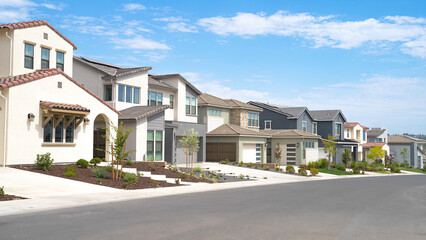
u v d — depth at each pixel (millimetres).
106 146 27266
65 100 23812
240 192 18938
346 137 66062
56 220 10250
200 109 42594
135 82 32562
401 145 79312
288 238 8508
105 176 20609
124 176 20562
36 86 21953
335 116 60156
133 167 25422
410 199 18047
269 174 33188
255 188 21547
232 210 12594
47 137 22812
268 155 49094
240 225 9930
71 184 17844
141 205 13422
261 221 10617
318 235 8945
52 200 13703
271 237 8562
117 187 18469
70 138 24359
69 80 24109
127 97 32000
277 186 23281
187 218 10828
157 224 9828
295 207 13836
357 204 15367
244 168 36219
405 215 12688
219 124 44219
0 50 23297
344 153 50969
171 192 18047
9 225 9523
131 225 9641
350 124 68500
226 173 31297
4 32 23109
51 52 25531
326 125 59938
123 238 8195
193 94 40312
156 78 38562
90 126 25609
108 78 30672
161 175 23688
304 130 55969
